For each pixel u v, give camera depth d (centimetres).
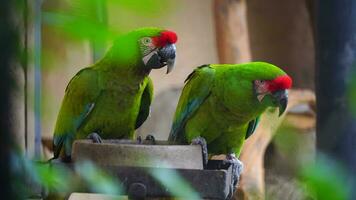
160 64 718
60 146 795
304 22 1650
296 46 1650
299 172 168
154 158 433
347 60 321
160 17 136
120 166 379
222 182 381
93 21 137
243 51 1253
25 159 156
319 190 157
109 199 547
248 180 1135
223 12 1246
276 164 1336
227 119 779
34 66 151
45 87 172
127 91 777
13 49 135
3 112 135
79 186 317
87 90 771
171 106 1324
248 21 1642
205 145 760
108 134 809
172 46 714
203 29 1447
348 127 243
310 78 1648
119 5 132
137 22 139
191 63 1443
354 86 154
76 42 139
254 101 749
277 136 1316
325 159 197
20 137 149
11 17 134
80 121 782
